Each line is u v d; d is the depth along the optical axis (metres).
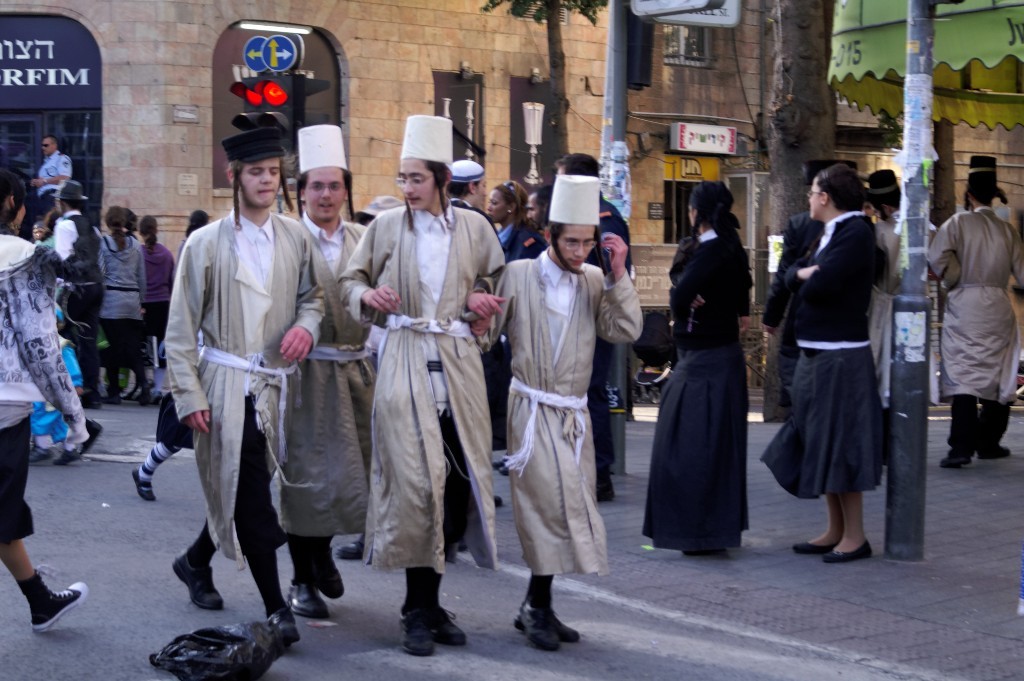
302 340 5.47
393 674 5.25
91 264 13.38
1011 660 5.64
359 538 7.29
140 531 7.74
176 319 5.41
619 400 9.77
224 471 5.34
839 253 6.99
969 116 11.25
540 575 5.61
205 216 14.61
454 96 23.00
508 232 8.59
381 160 22.25
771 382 14.40
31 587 5.61
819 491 7.14
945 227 10.03
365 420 6.02
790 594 6.67
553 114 20.84
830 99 13.70
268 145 5.47
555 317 5.58
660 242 25.66
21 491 5.47
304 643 5.63
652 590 6.74
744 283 7.38
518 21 23.62
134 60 20.45
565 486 5.52
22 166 20.98
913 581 6.90
